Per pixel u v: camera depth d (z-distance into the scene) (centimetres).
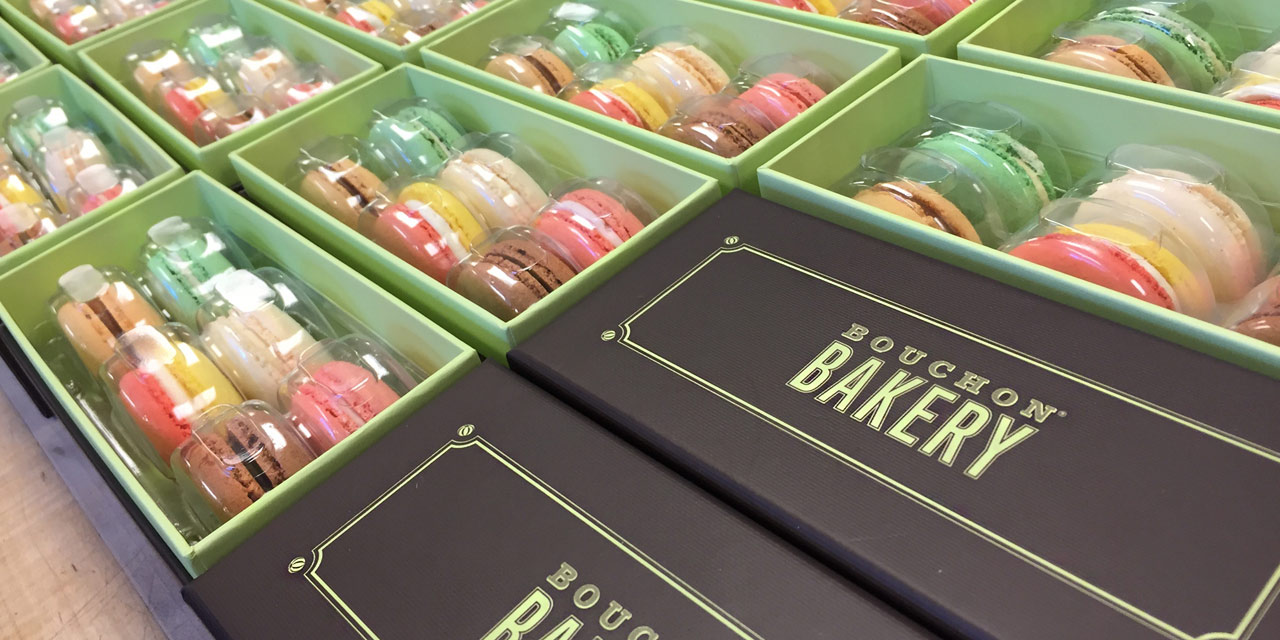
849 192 54
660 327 46
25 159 72
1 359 72
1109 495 37
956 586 36
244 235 63
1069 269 47
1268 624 34
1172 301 46
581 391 44
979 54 58
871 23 63
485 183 59
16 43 82
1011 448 39
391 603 40
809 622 36
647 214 56
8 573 60
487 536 41
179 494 51
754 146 55
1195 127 51
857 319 45
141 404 51
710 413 42
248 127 66
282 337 55
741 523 39
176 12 80
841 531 38
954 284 45
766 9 65
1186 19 60
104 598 58
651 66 65
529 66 67
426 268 56
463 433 44
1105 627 34
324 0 80
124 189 66
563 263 53
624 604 38
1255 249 49
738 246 49
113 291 58
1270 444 37
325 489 43
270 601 40
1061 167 56
